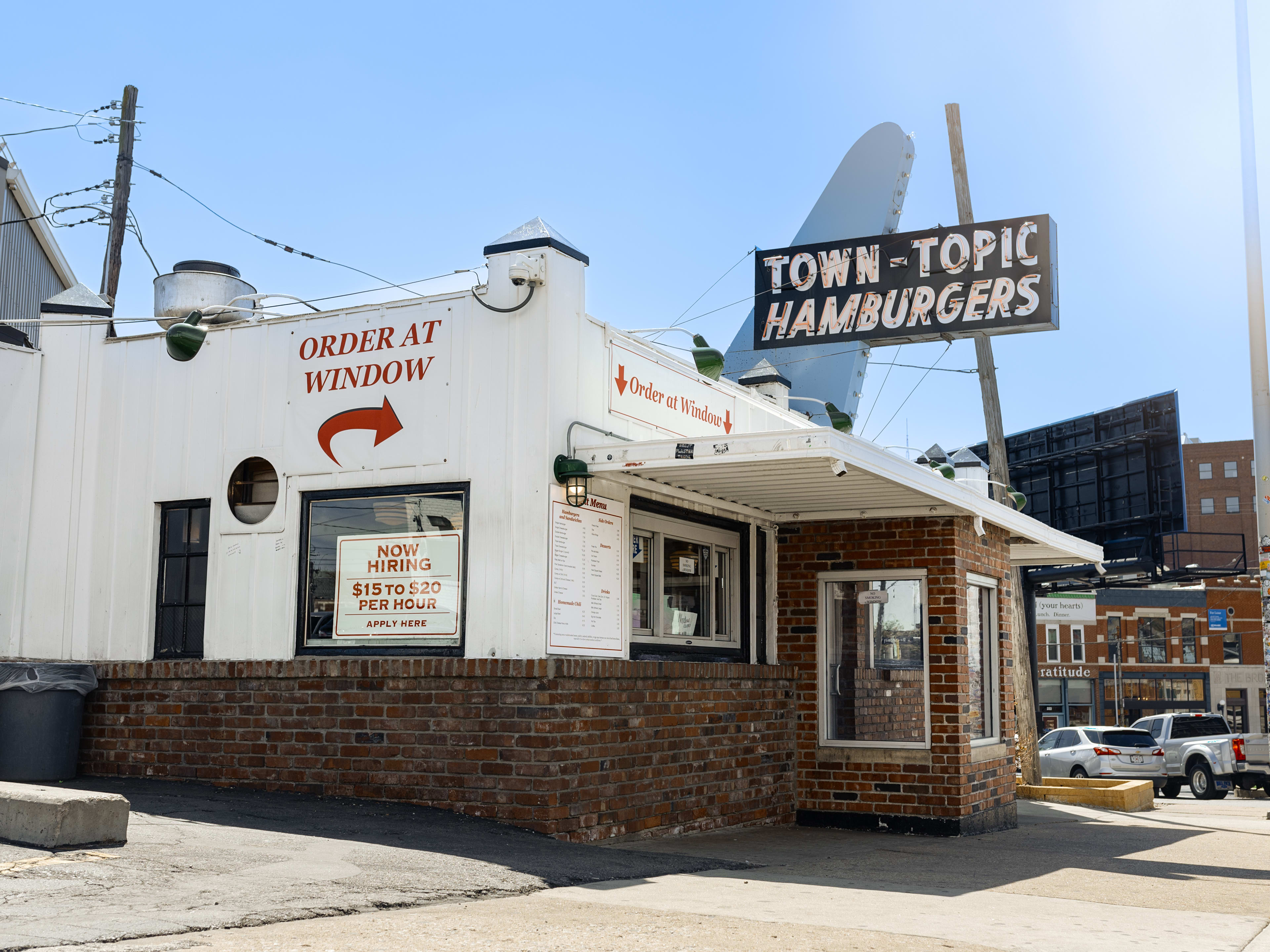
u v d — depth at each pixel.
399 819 8.27
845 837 10.87
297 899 5.46
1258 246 15.19
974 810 11.48
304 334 10.00
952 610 11.40
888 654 11.71
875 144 20.17
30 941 4.24
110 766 10.11
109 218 20.75
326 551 9.62
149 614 10.27
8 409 10.77
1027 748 18.23
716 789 10.50
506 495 8.93
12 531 10.64
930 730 11.34
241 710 9.62
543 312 9.03
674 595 10.60
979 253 17.97
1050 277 17.45
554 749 8.50
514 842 7.95
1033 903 7.26
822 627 11.97
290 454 9.85
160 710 9.98
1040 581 27.97
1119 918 6.74
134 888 5.42
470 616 8.91
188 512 10.38
